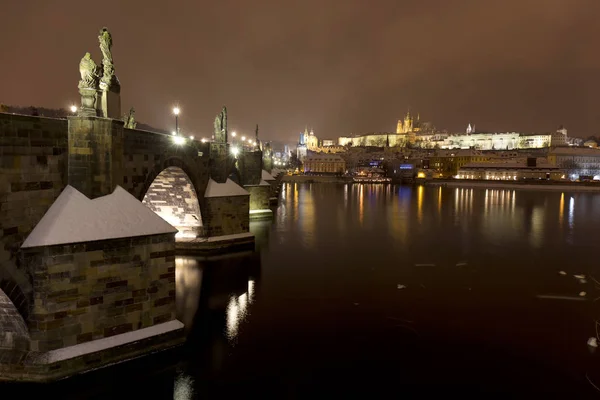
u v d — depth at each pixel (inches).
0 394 796.0
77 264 818.2
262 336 1058.7
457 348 1010.1
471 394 824.3
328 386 844.6
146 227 905.5
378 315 1206.9
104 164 910.4
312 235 2410.2
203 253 1849.2
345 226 2758.4
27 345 802.8
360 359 951.6
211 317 1174.3
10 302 751.1
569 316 1215.6
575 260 1894.7
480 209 3887.8
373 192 5979.3
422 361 947.3
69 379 812.0
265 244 2129.7
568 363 943.0
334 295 1370.6
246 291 1396.4
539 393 829.8
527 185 7135.8
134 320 898.7
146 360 903.7
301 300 1321.4
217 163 1937.7
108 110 942.4
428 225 2864.2
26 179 778.8
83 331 834.8
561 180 7741.1
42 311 791.7
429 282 1531.7
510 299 1355.8
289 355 965.2
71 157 882.8
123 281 876.0
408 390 832.9
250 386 842.8
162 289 932.6
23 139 768.3
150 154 1219.9
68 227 816.9
